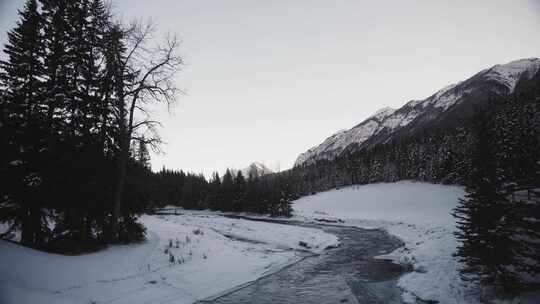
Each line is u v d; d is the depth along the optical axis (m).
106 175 15.66
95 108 15.08
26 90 13.69
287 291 11.77
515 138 41.00
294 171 134.38
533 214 8.76
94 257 12.96
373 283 12.66
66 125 14.32
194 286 11.75
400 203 65.94
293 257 18.42
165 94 17.00
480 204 9.74
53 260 11.16
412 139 109.12
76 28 14.91
